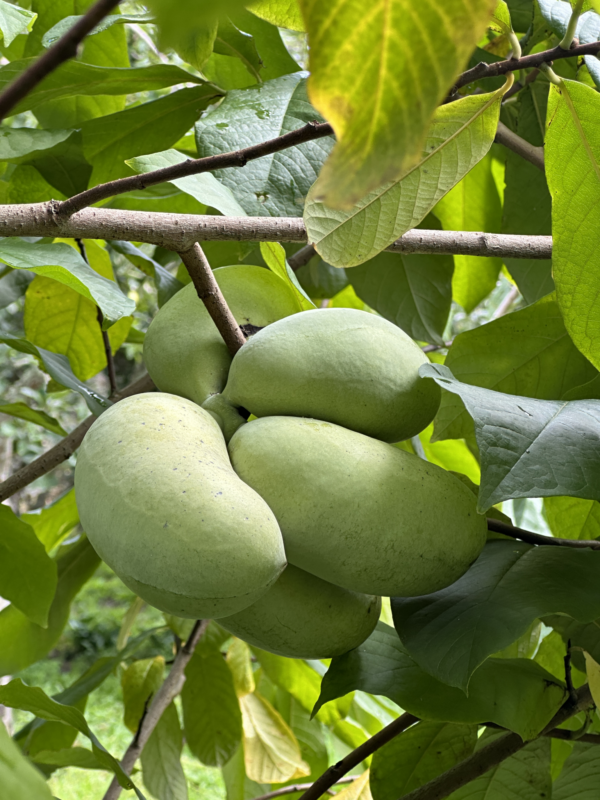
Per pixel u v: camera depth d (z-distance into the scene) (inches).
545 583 25.8
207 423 24.6
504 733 31.2
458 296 43.9
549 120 24.9
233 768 47.7
